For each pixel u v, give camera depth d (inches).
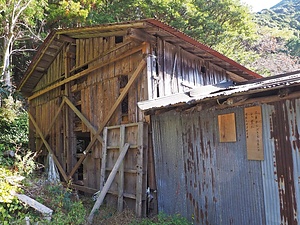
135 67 215.3
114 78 233.9
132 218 177.2
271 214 129.3
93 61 256.7
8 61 451.8
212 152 156.9
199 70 257.8
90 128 247.9
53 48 301.4
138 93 209.9
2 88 300.5
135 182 192.4
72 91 283.9
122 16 536.1
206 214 158.2
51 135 315.0
